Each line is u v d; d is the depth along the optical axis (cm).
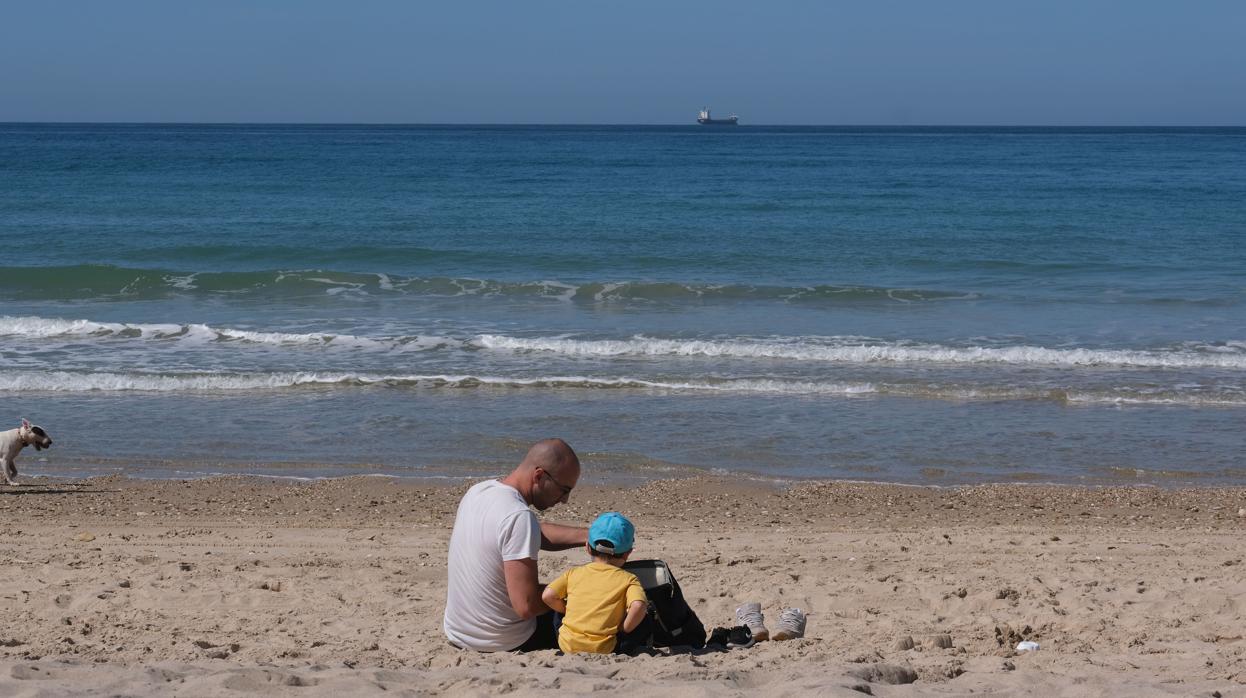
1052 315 2155
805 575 759
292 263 2933
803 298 2339
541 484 508
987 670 486
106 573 750
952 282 2598
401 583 735
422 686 443
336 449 1284
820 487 1130
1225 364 1727
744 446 1301
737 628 546
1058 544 886
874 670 462
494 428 1370
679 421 1409
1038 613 636
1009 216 4025
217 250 3058
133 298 2339
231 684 436
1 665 462
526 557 493
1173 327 2022
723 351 1805
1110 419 1435
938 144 13350
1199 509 1055
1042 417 1445
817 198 4844
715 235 3466
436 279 2475
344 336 1870
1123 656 525
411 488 1123
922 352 1775
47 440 1151
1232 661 505
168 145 11162
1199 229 3556
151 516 1001
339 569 784
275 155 8869
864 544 885
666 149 11100
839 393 1568
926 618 633
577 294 2380
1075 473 1210
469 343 1848
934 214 4119
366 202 4544
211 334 1888
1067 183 5872
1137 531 959
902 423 1410
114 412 1440
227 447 1289
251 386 1572
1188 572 764
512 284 2406
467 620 510
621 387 1585
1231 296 2339
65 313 2148
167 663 487
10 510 1019
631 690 420
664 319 2111
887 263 2900
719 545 882
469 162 8006
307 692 432
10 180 5609
